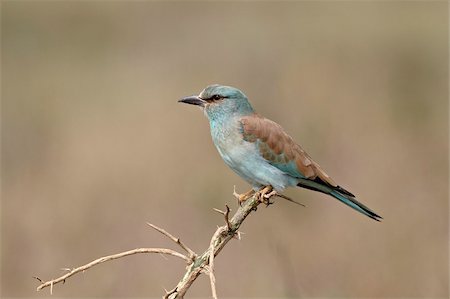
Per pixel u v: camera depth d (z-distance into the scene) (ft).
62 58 81.82
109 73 76.74
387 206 49.01
